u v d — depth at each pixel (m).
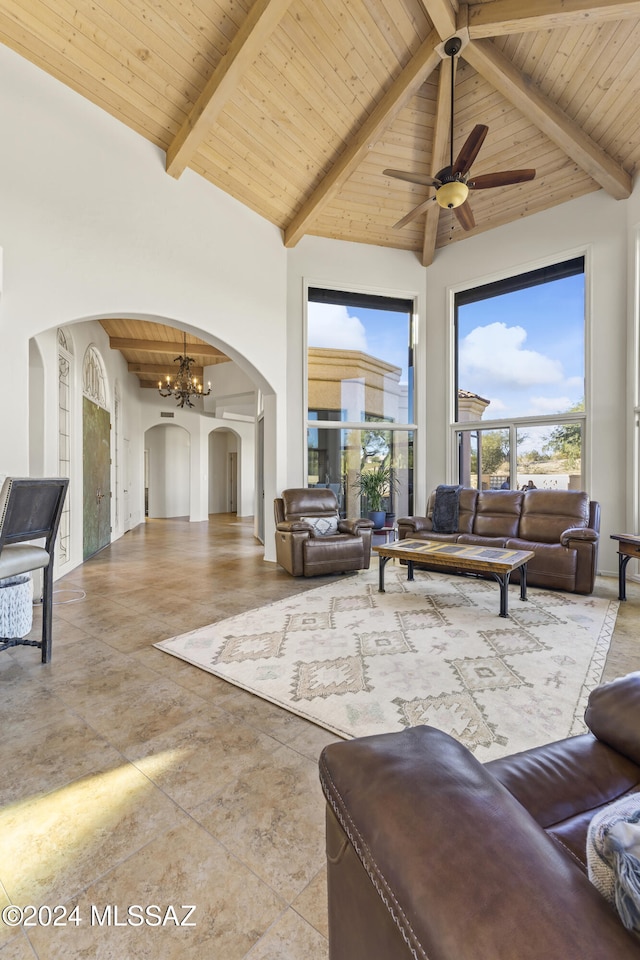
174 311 4.37
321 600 3.87
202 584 4.50
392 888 0.53
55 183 3.48
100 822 1.42
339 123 4.40
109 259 3.84
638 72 3.74
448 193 3.35
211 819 1.43
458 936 0.44
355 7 3.44
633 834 0.49
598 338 4.97
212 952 1.04
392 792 0.62
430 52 3.67
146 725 1.96
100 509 6.64
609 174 4.48
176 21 3.29
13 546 2.50
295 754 1.76
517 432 5.73
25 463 3.30
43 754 1.75
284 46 3.63
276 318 5.61
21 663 2.58
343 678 2.38
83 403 5.75
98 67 3.46
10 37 3.17
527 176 3.36
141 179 4.07
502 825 0.56
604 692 1.10
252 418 10.98
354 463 6.39
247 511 12.29
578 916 0.45
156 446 12.20
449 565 3.59
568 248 5.18
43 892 1.18
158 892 1.19
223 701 2.16
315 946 1.05
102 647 2.83
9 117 3.22
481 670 2.46
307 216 5.25
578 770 0.96
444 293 6.31
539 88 4.06
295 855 1.30
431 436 6.48
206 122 3.79
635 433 4.68
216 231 4.81
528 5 3.23
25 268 3.31
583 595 3.97
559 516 4.54
